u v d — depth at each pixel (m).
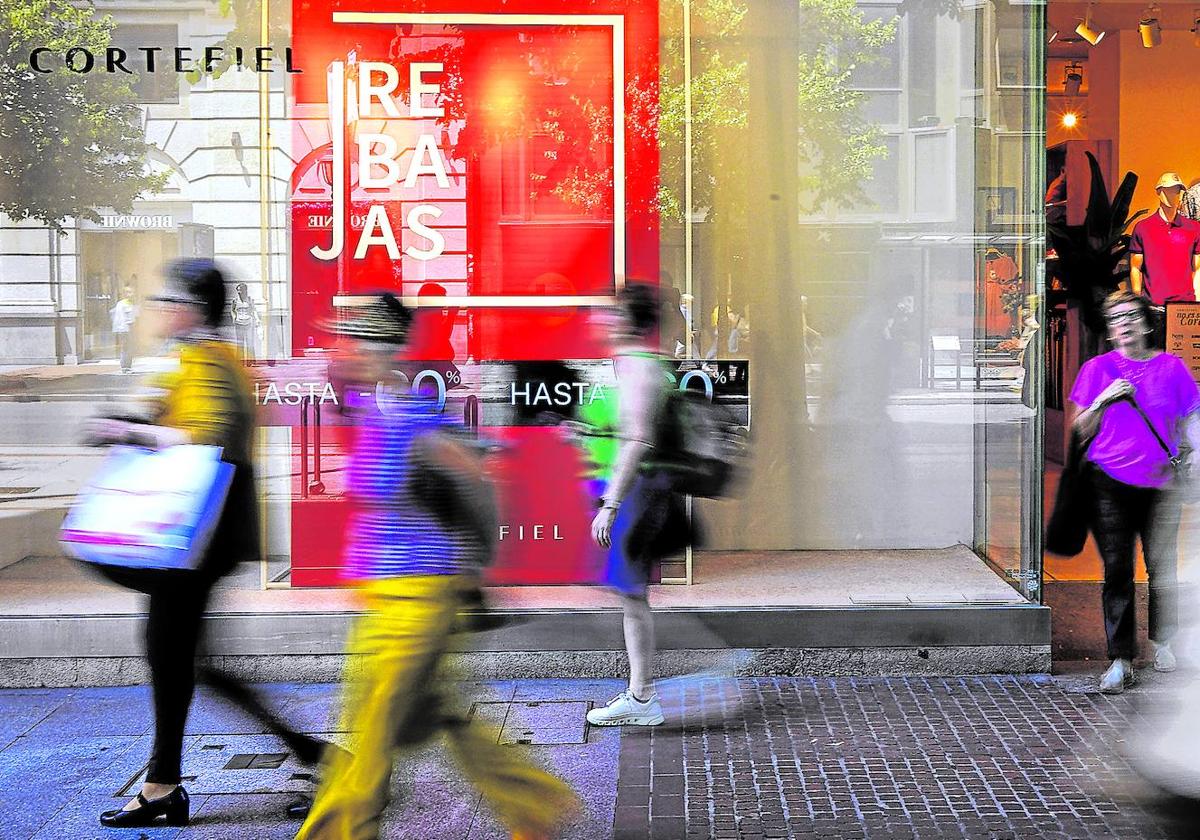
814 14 8.06
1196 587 7.12
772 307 8.14
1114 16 13.32
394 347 4.59
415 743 4.43
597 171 7.38
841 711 6.44
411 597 4.43
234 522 5.02
